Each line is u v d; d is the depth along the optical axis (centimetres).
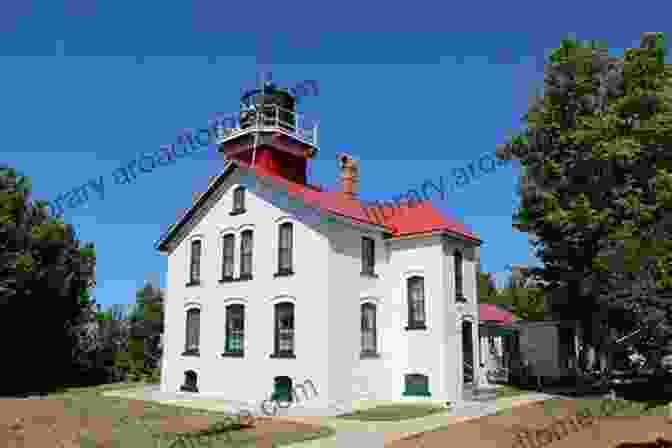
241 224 2794
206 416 2109
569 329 3562
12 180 3356
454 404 2448
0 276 2998
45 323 3494
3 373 3347
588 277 2662
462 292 2756
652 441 1620
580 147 2694
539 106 2947
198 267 3000
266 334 2572
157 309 4303
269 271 2617
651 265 2331
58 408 2266
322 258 2423
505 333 3434
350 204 2838
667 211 2528
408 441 1634
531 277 3178
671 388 2755
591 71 2848
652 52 2741
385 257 2770
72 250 3694
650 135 2575
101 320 4116
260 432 1778
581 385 3098
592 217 2575
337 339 2394
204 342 2853
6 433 1667
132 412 2192
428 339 2589
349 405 2389
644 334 2592
